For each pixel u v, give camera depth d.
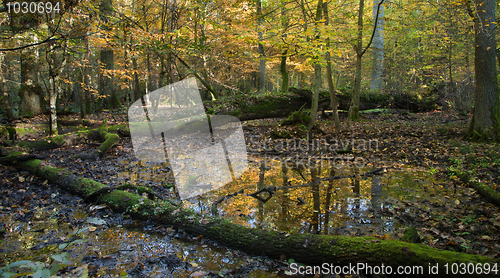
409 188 5.05
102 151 8.27
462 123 10.52
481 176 5.15
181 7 9.57
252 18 7.93
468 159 6.26
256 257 2.96
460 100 12.82
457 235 3.24
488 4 7.37
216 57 9.55
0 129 9.29
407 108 15.27
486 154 6.35
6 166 6.48
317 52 6.77
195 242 3.29
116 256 2.95
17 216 4.03
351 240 2.76
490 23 7.43
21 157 6.48
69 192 5.04
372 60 17.44
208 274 2.64
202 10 9.05
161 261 2.86
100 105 16.53
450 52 12.00
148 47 8.22
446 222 3.61
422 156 7.26
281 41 6.74
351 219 3.84
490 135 7.59
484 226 3.42
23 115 12.97
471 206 4.09
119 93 22.41
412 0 9.66
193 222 3.51
